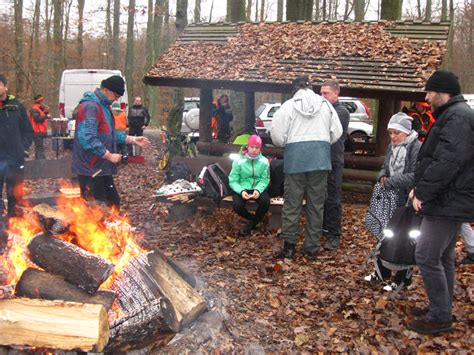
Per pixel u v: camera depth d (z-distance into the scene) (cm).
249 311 427
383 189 491
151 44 2162
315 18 2642
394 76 769
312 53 867
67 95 1725
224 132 1302
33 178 700
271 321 415
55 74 1878
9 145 611
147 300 312
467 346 372
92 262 311
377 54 825
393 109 883
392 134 483
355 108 1753
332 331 400
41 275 314
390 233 445
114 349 297
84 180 545
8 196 624
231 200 680
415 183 384
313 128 544
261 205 647
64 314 274
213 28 1024
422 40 843
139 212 777
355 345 378
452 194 362
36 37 2612
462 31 2984
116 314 312
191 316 334
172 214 730
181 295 336
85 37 3159
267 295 464
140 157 1282
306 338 389
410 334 391
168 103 3228
